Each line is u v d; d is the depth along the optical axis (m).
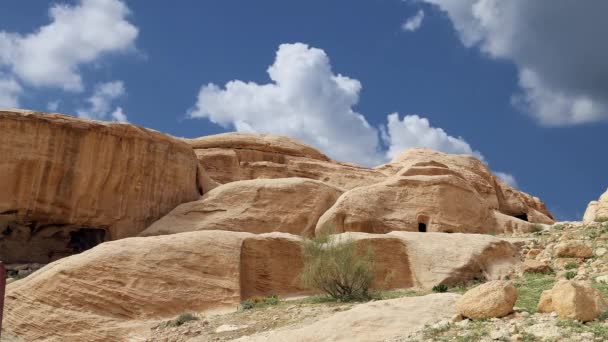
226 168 49.12
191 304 24.36
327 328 16.80
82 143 35.78
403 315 16.84
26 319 23.33
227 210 37.00
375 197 36.97
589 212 37.53
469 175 50.56
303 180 38.72
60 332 22.94
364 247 27.69
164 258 25.22
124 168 36.97
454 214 37.06
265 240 27.19
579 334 13.49
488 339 14.06
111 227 36.44
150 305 23.95
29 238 35.66
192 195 40.12
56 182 34.91
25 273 33.22
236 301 24.66
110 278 24.30
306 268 24.59
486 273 27.39
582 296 14.62
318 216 37.56
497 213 40.09
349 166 53.81
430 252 27.88
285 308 22.42
